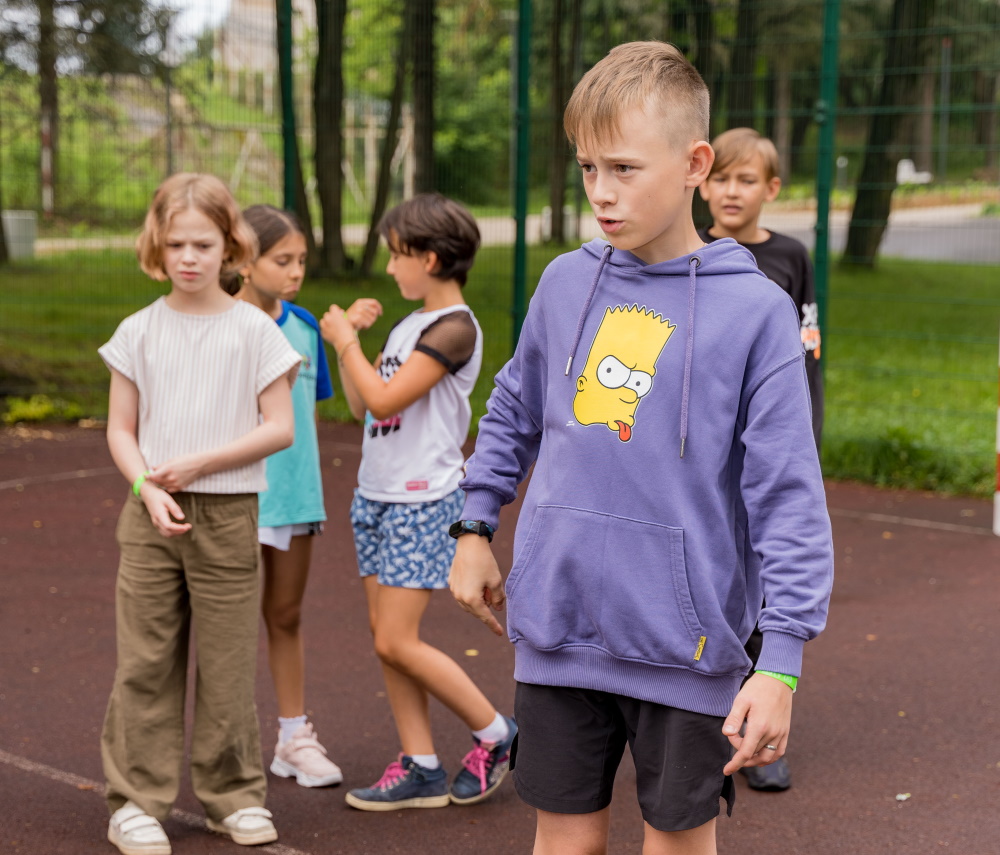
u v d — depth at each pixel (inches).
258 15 431.2
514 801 140.2
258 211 146.9
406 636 134.0
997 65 344.2
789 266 150.8
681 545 80.9
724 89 421.1
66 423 383.2
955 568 234.4
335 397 394.3
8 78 460.1
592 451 83.5
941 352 476.4
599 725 86.7
